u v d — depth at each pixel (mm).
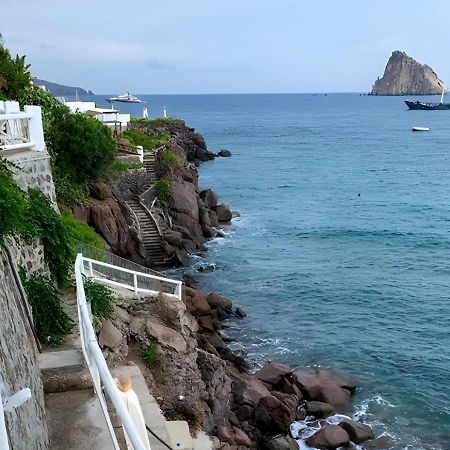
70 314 12758
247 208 58594
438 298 32812
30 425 6512
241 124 180500
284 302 32250
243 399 19203
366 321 29703
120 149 46281
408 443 19594
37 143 13859
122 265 19375
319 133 149625
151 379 14539
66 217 25047
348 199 63625
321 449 18797
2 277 7168
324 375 23312
